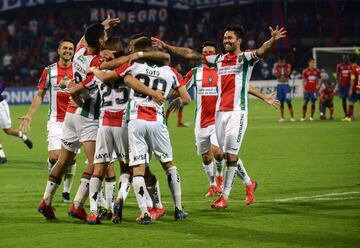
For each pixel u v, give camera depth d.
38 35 69.44
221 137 16.06
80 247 11.88
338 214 14.71
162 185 19.56
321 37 67.44
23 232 13.23
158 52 13.78
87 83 13.88
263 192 17.98
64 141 14.45
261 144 29.45
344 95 40.72
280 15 66.69
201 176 21.22
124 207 16.08
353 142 29.20
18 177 21.56
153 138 13.89
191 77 18.14
